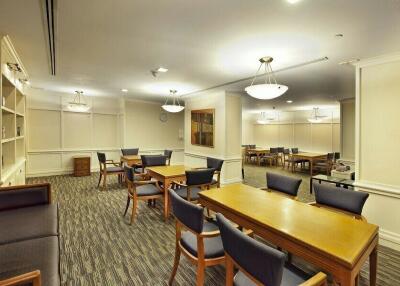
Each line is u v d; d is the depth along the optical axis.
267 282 1.16
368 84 3.00
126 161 5.54
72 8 1.97
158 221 3.49
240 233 1.34
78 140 7.00
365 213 3.00
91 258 2.48
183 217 1.89
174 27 2.31
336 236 1.51
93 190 5.12
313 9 1.92
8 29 2.40
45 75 4.35
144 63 3.48
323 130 9.27
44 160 6.51
